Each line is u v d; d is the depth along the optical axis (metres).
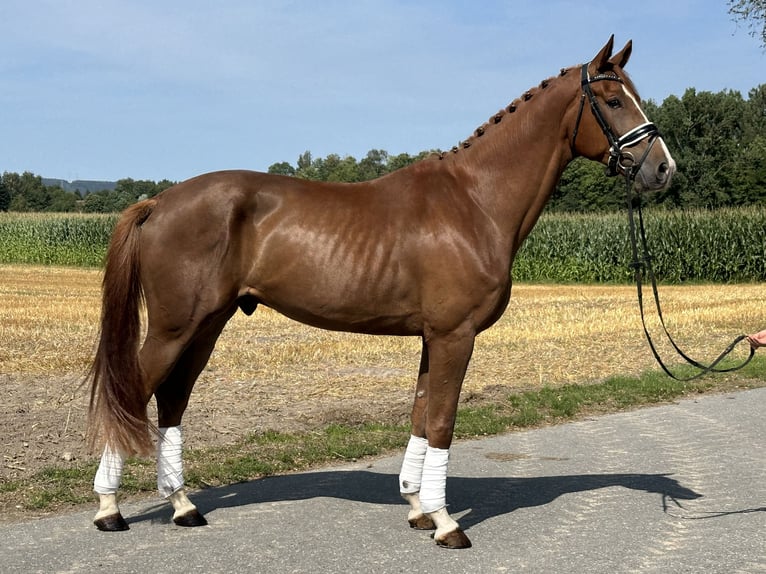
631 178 4.98
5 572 4.08
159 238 4.70
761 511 5.36
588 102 4.94
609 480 6.18
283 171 77.56
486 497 5.71
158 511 5.20
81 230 40.22
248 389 9.54
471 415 8.37
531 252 33.62
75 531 4.76
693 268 30.80
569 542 4.72
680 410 9.05
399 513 5.26
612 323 16.58
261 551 4.48
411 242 4.73
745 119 59.34
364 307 4.78
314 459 6.65
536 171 4.96
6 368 10.35
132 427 4.59
